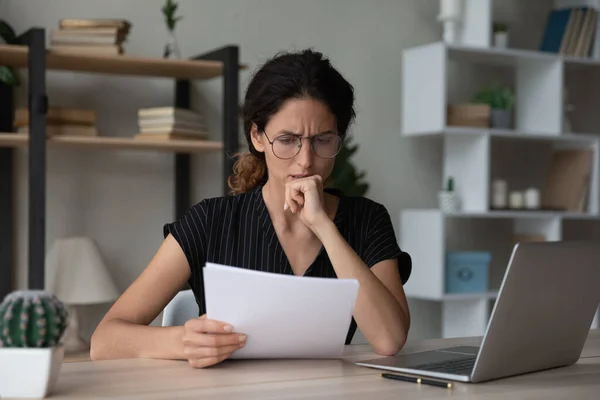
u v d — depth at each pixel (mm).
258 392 1130
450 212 3713
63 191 3395
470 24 3928
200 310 1755
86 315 3416
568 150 4285
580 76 4590
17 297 1092
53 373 1096
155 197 3572
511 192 4426
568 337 1394
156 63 3133
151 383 1191
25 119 3031
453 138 3975
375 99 4016
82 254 3158
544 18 4516
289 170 1600
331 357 1418
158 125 3215
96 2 3424
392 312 1508
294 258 1737
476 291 3893
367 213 1826
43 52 2877
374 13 4016
